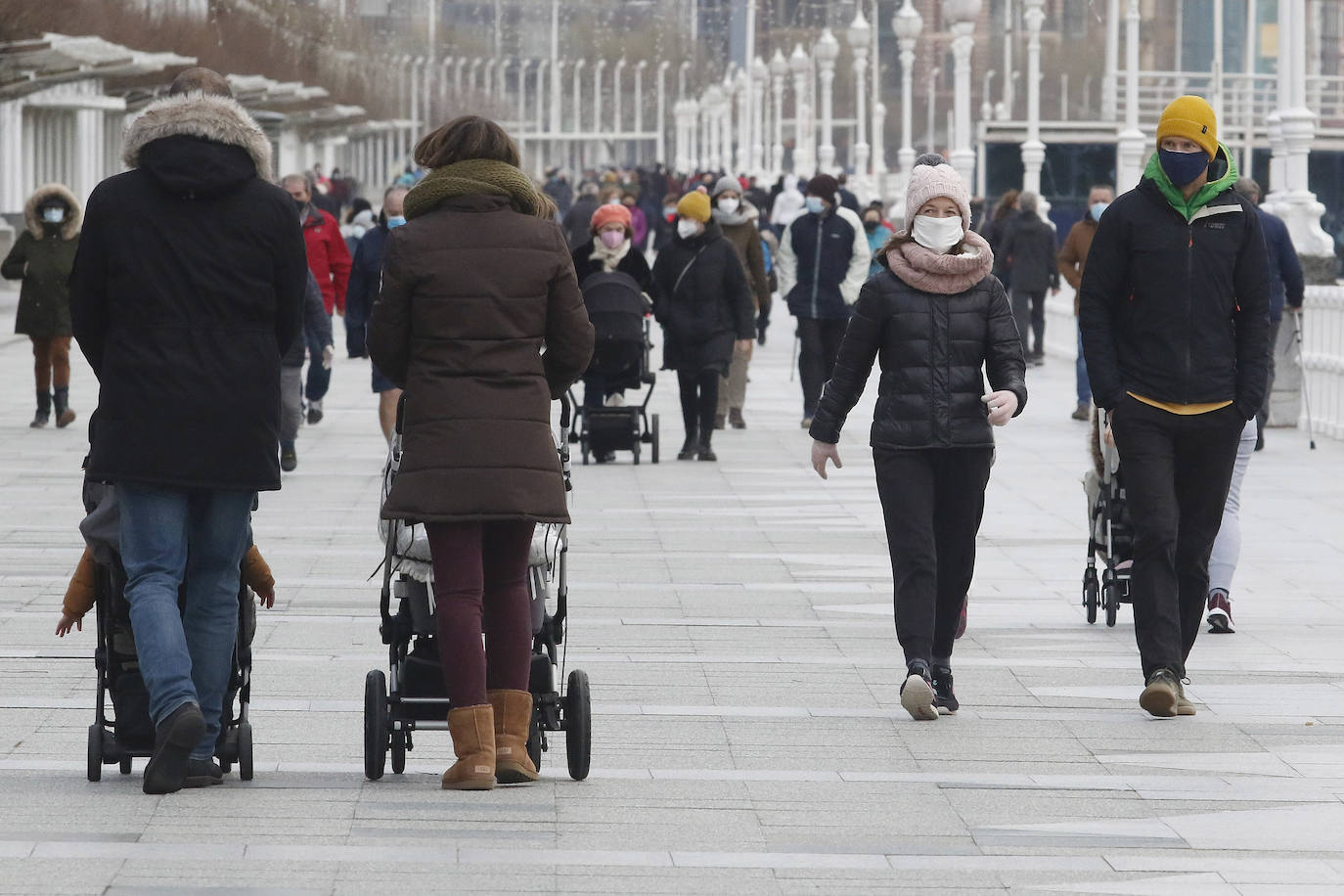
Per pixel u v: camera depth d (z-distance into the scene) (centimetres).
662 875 2019
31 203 6397
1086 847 2150
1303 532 4578
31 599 3628
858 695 2939
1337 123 15400
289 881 1967
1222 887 2008
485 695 2327
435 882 1975
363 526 4597
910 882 2011
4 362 9150
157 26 15562
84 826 2159
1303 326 6619
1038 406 7600
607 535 4541
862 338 2792
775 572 4056
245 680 2403
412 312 2292
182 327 2244
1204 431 2816
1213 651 3281
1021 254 9169
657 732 2691
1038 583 3959
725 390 6819
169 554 2259
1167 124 2781
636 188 15225
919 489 2762
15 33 10800
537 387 2294
